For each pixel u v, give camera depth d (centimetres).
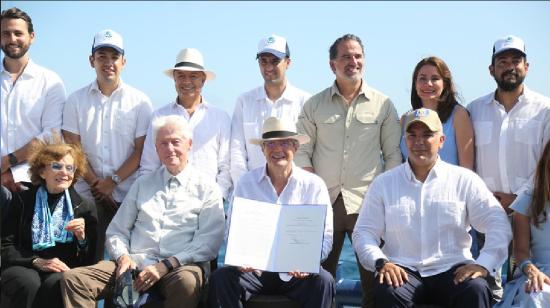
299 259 472
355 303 593
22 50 582
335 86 570
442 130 504
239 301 471
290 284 482
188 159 579
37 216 509
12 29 576
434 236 471
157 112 597
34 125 592
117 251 502
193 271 485
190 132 530
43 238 505
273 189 512
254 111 602
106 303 527
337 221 556
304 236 477
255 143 514
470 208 475
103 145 593
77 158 525
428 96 549
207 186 527
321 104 571
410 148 473
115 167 597
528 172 537
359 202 552
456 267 465
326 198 509
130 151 604
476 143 553
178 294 477
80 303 474
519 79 532
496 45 543
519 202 484
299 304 478
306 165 561
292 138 501
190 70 579
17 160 578
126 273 475
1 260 500
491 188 547
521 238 482
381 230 489
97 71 588
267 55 587
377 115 562
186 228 516
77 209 516
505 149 539
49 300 478
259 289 484
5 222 507
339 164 558
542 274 454
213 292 471
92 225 519
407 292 448
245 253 477
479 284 437
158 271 480
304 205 485
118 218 525
